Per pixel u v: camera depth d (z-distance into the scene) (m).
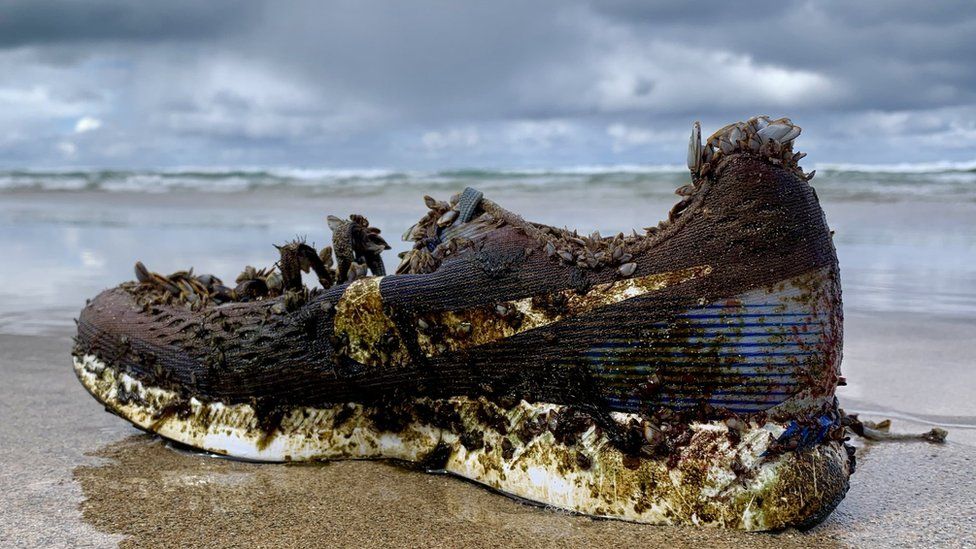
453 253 0.49
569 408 0.46
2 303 1.03
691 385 0.44
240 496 0.48
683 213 0.45
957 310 0.91
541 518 0.46
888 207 1.86
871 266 1.20
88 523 0.46
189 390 0.52
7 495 0.49
